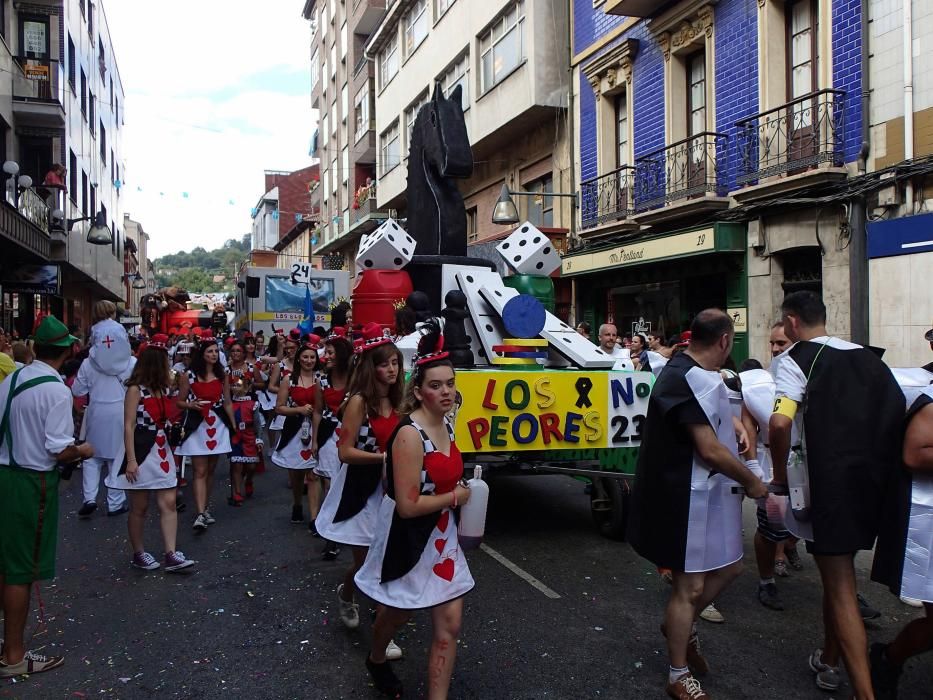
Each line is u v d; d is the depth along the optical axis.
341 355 5.70
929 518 3.01
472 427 5.50
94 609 4.71
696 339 3.43
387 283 7.49
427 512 2.98
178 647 4.11
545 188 18.77
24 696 3.55
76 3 23.62
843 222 10.25
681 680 3.43
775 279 11.56
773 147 11.40
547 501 7.70
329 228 40.62
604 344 7.89
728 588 5.05
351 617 4.31
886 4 9.62
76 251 23.31
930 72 9.12
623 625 4.36
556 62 17.14
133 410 5.33
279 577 5.33
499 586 5.05
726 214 12.24
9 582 3.73
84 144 25.45
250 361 8.23
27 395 3.74
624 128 15.69
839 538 3.14
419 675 3.75
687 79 13.87
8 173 16.64
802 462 3.34
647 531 3.43
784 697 3.51
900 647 3.24
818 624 4.40
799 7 11.37
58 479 3.88
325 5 41.88
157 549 6.11
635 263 13.94
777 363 3.54
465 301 6.88
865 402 3.21
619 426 5.99
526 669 3.78
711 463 3.24
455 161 7.95
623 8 13.78
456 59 21.53
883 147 9.73
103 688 3.63
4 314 20.02
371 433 3.99
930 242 9.02
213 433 6.71
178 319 14.12
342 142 37.66
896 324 9.49
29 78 19.33
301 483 6.96
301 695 3.55
